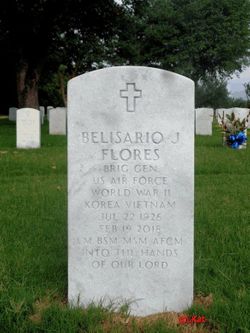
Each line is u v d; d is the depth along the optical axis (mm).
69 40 11031
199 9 18656
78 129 1408
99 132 1411
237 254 1791
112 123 1410
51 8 9172
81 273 1442
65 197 2746
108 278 1447
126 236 1440
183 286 1454
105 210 1432
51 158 4285
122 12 10430
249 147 5566
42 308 1409
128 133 1414
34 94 9797
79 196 1426
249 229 2098
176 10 19125
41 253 1818
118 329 1302
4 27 9430
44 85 16953
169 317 1408
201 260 1745
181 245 1442
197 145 5555
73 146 1411
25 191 2926
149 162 1421
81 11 9750
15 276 1589
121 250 1442
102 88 1400
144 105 1408
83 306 1445
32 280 1569
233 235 2010
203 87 20812
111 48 16141
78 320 1328
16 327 1315
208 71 20453
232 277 1610
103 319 1361
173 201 1433
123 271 1447
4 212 2400
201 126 7453
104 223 1435
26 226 2168
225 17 18781
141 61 17938
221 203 2635
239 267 1692
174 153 1419
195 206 2535
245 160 4320
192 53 18703
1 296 1436
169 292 1455
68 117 1402
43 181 3289
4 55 10953
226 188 3070
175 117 1410
